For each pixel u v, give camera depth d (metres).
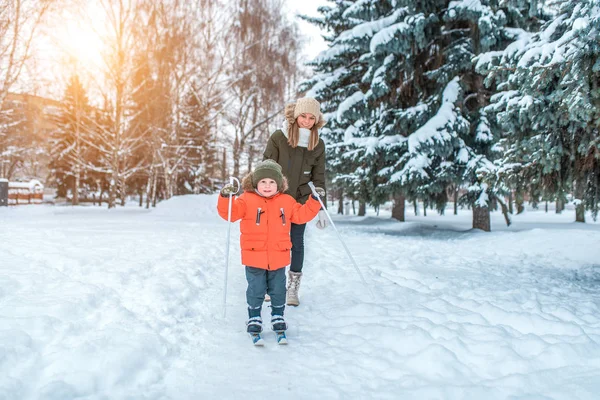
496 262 6.71
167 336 2.71
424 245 8.52
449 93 11.51
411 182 11.82
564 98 4.90
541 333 2.92
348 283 4.43
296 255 3.67
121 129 21.78
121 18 19.05
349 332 2.92
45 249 5.12
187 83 22.48
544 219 21.81
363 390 2.07
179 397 1.95
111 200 19.95
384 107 14.11
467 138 11.84
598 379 2.11
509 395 1.97
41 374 2.04
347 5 16.06
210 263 5.24
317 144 3.77
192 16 21.14
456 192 14.46
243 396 1.98
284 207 2.99
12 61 15.84
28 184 27.23
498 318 3.22
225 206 2.86
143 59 19.88
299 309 3.54
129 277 3.96
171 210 15.30
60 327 2.57
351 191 14.68
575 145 5.62
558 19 5.27
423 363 2.35
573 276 5.63
